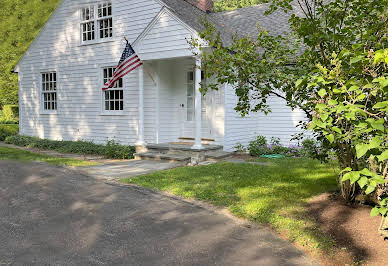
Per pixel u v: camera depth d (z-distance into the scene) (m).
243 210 4.85
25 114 14.76
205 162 9.25
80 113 12.98
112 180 6.98
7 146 12.88
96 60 12.40
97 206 5.20
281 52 5.06
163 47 9.91
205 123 10.88
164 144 10.78
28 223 4.45
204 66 5.10
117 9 11.79
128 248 3.70
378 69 3.36
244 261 3.39
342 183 4.95
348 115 2.80
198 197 5.56
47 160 9.29
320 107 3.07
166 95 11.31
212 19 12.72
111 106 12.37
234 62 4.89
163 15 9.84
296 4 13.20
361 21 4.50
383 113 3.08
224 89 10.28
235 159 9.70
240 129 11.09
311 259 3.44
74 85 13.08
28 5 30.14
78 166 8.56
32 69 14.35
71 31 12.99
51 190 6.14
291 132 11.34
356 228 4.02
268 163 8.85
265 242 3.86
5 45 28.91
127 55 10.01
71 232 4.15
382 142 2.88
